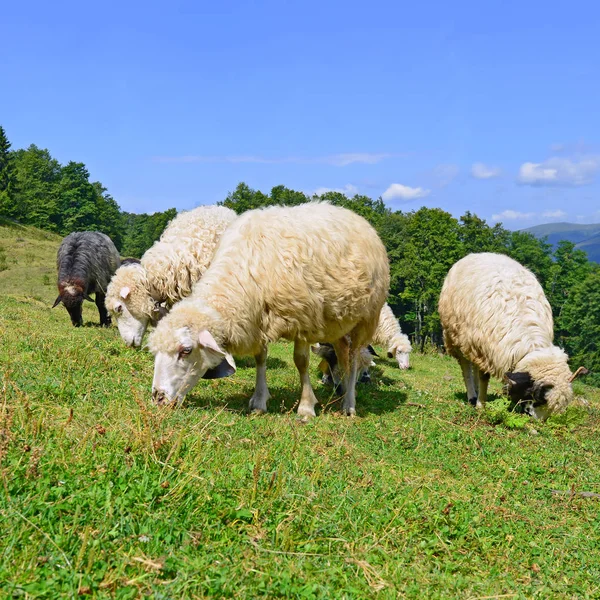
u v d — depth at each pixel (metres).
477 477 5.42
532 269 70.75
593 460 6.49
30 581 2.43
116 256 14.57
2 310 11.52
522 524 4.41
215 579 2.68
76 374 6.29
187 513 3.23
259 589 2.75
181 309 6.19
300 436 5.64
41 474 3.22
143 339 10.43
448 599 3.11
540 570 3.80
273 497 3.67
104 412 4.82
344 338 7.57
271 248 6.36
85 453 3.61
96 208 111.19
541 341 7.59
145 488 3.28
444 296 8.84
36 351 6.89
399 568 3.32
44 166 113.00
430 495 4.54
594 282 63.28
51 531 2.79
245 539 3.19
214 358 6.21
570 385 7.41
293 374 9.72
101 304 14.45
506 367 7.71
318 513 3.72
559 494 5.25
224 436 4.93
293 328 6.53
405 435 6.39
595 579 3.78
